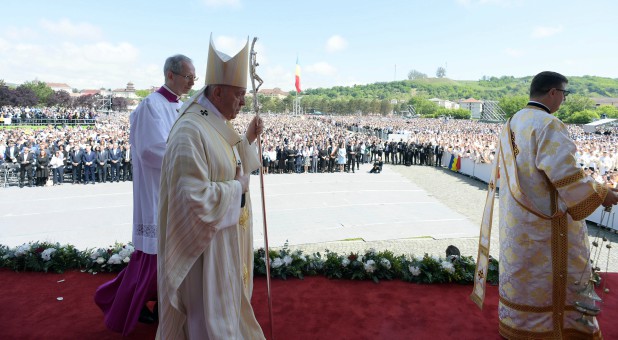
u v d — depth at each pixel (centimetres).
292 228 1043
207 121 260
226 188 249
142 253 346
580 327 321
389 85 18875
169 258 239
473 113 12725
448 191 1664
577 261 319
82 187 1595
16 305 404
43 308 398
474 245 906
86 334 351
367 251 530
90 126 4122
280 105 11056
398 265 498
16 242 873
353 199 1454
